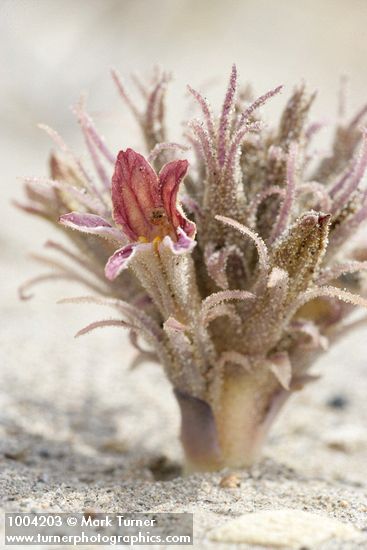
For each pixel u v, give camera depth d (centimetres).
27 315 32
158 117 21
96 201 20
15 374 27
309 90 21
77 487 20
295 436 26
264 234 20
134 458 23
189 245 17
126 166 18
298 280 19
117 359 30
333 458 25
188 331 20
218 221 20
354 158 21
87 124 21
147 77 23
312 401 28
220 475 21
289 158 20
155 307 21
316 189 20
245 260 20
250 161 21
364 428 26
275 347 21
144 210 18
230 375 21
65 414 25
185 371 20
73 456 23
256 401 21
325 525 18
